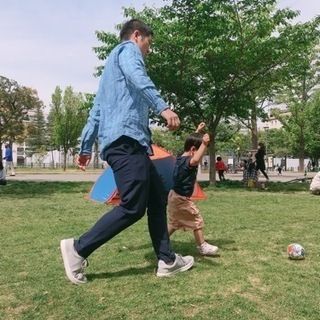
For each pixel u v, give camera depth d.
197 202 8.30
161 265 3.21
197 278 3.16
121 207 3.05
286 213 6.67
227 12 11.80
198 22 11.71
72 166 49.75
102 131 3.15
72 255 3.00
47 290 2.88
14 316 2.49
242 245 4.32
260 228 5.31
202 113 13.88
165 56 12.62
